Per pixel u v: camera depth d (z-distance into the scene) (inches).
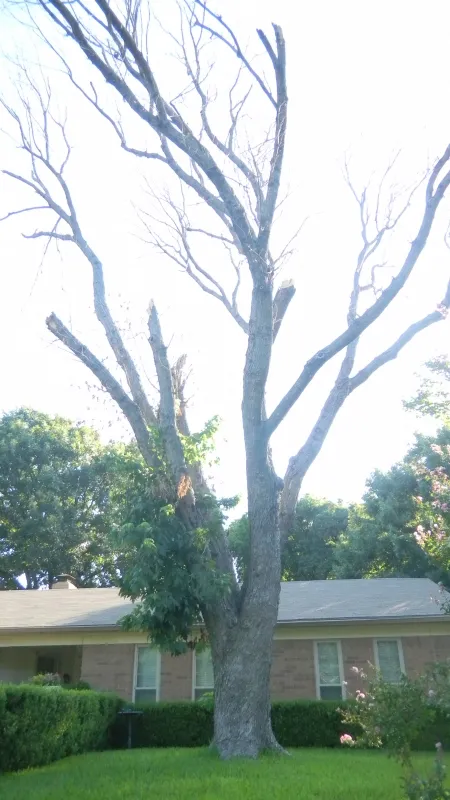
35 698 427.2
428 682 267.3
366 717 278.7
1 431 1485.0
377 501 1250.0
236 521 1175.6
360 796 299.7
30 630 699.4
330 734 565.0
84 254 544.7
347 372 499.8
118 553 1481.3
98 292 530.9
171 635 448.5
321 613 692.7
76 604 783.1
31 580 1453.0
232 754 408.8
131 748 575.2
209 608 438.3
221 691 423.8
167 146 496.7
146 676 698.2
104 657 703.1
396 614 673.6
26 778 372.5
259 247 469.1
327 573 1416.1
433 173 409.7
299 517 1470.2
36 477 1443.2
